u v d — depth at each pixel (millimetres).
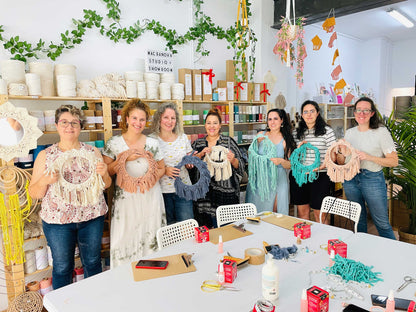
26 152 1938
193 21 3807
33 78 2244
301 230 1741
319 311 1043
